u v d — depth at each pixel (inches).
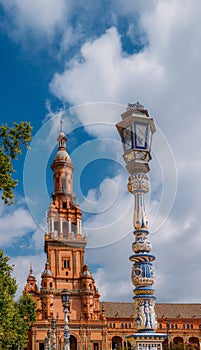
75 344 3666.3
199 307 5329.7
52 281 3796.8
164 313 5162.4
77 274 3885.3
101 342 3703.3
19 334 2190.0
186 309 5290.4
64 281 3836.1
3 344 1877.5
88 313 3752.5
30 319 2704.2
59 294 3786.9
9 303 1282.0
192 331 4987.7
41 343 3548.2
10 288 1370.6
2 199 926.4
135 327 518.9
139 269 526.3
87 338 3673.7
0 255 1219.9
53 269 3850.9
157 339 498.6
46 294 3727.9
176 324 5009.8
